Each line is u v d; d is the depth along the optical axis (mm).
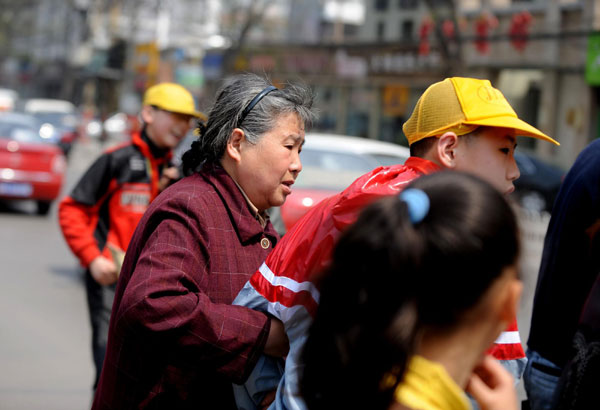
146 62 47000
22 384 5297
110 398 2252
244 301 2102
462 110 2201
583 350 2178
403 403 1240
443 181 1259
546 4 27531
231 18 36969
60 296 8109
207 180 2426
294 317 1880
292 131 2432
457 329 1235
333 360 1244
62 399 5070
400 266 1187
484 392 1330
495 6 28938
